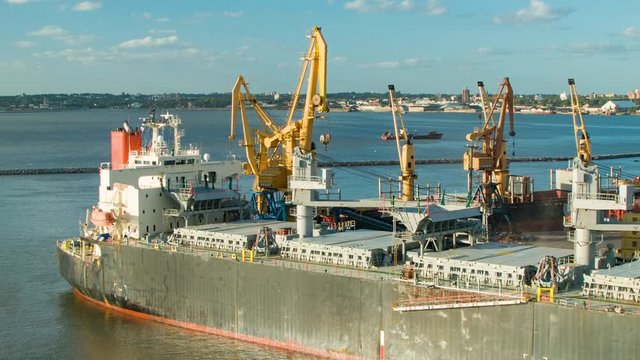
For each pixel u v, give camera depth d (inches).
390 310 2679.6
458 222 3107.8
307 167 3324.3
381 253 2999.5
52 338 3171.8
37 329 3282.5
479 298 2470.5
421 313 2593.5
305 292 2903.5
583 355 2265.0
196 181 3996.1
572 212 2642.7
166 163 4074.8
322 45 3937.0
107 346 3080.7
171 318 3378.4
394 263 3011.8
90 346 3078.2
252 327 3093.0
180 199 3730.3
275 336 3021.7
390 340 2687.0
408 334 2637.8
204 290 3240.7
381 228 4042.8
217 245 3425.2
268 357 2940.5
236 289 3127.5
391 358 2691.9
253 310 3083.2
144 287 3462.1
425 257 2792.8
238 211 4025.6
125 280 3533.5
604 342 2224.4
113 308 3636.8
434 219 2901.1
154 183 3836.1
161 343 3122.5
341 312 2812.5
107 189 3855.8
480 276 2635.3
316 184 3272.6
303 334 2930.6
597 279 2404.0
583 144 4128.9
